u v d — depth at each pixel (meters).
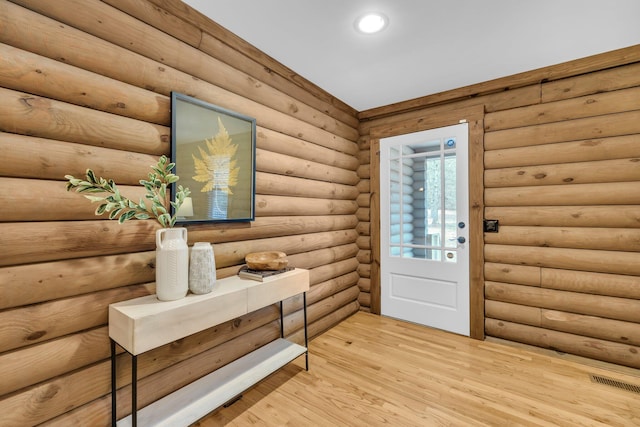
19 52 1.09
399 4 1.61
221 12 1.69
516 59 2.20
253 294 1.65
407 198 3.03
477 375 2.01
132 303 1.33
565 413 1.62
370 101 3.04
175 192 1.56
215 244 1.82
